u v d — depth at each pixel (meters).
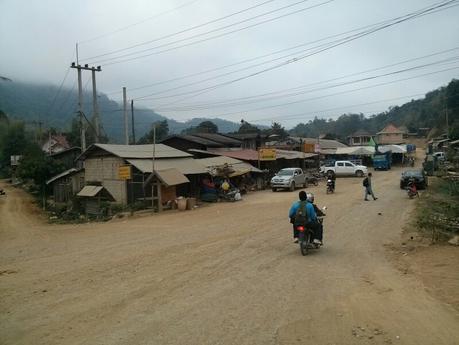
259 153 41.59
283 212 21.77
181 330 6.04
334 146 83.44
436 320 6.33
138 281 8.85
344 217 18.77
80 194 29.88
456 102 101.94
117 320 6.52
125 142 37.91
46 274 9.93
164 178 26.30
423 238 12.98
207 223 19.06
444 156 63.31
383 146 70.50
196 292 7.93
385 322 6.29
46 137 90.12
